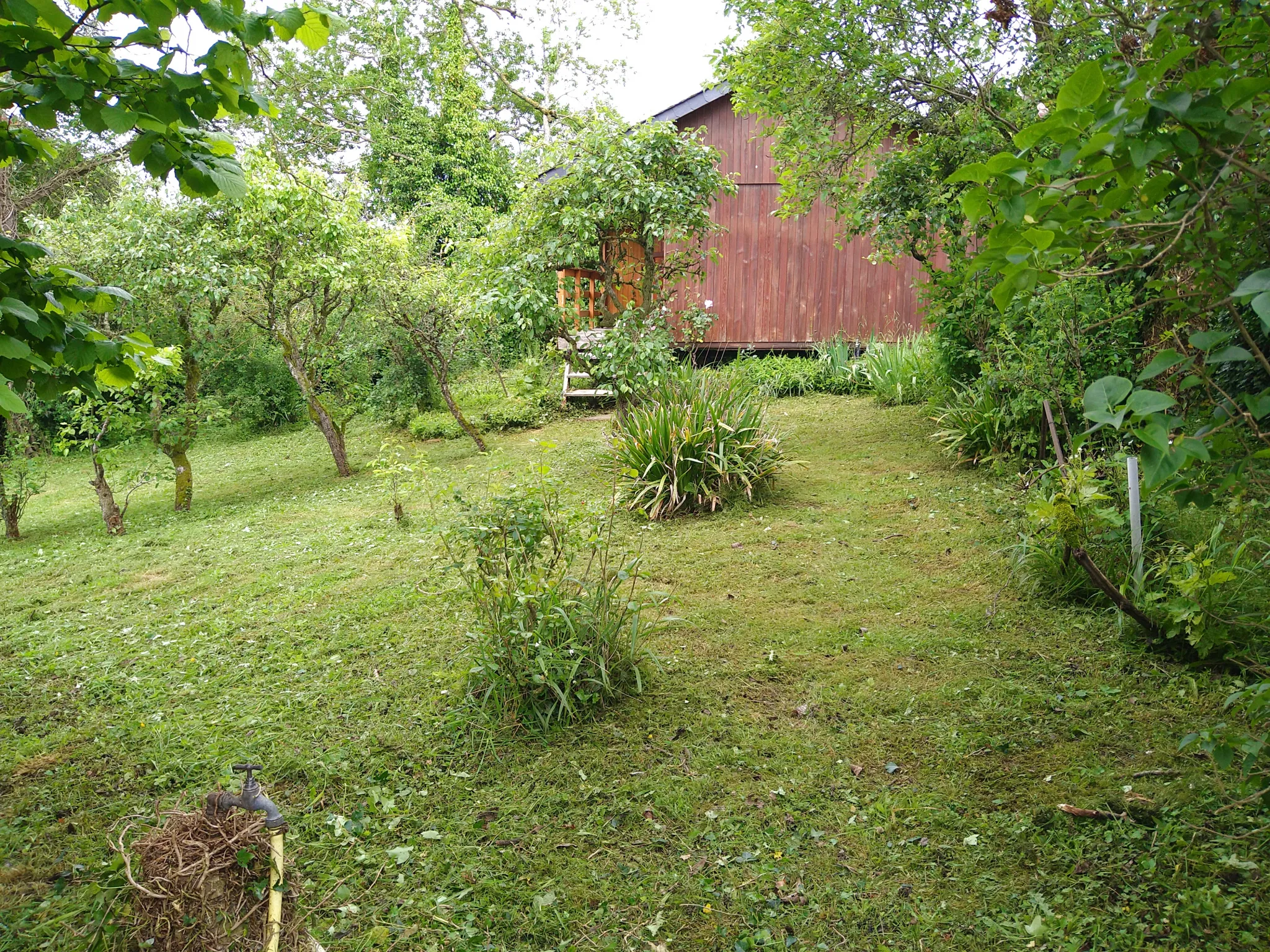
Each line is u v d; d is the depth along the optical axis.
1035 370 6.20
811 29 6.95
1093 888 2.50
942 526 5.91
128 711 4.06
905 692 3.75
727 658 4.21
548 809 3.07
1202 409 2.05
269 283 9.66
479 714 3.72
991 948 2.32
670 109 13.34
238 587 6.08
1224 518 4.17
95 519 10.01
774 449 7.44
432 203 20.86
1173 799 2.84
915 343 11.45
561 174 11.30
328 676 4.31
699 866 2.74
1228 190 1.71
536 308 8.58
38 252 2.71
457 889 2.69
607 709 3.76
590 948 2.41
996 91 6.61
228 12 2.46
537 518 3.88
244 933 2.10
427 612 5.12
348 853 2.86
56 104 2.52
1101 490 4.57
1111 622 4.17
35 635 5.40
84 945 2.36
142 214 9.31
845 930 2.44
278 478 11.02
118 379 3.22
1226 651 3.68
